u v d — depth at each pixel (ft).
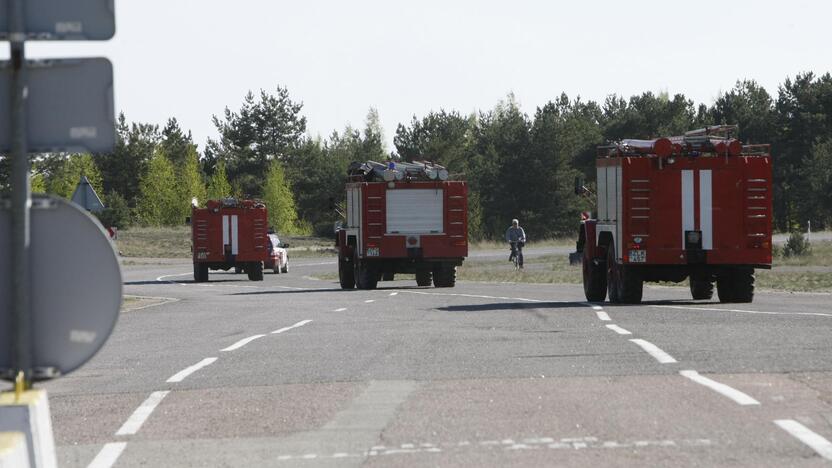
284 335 156.76
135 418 85.20
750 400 84.23
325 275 477.36
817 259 444.55
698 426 74.49
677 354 116.67
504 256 647.15
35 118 50.80
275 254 514.27
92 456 71.61
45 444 49.96
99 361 130.41
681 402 84.48
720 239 215.92
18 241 50.21
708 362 108.99
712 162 215.72
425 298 257.14
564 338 138.82
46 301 50.55
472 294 275.18
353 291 313.53
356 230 331.16
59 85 50.88
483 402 87.51
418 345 134.62
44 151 50.80
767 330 144.36
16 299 50.31
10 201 50.55
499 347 129.49
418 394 92.73
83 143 50.83
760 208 215.92
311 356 125.49
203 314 221.87
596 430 74.23
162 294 331.16
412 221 325.01
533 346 129.59
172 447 73.61
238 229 440.04
